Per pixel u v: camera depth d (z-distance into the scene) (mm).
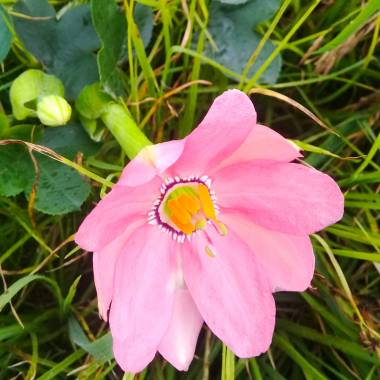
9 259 172
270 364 175
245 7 169
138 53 156
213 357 167
